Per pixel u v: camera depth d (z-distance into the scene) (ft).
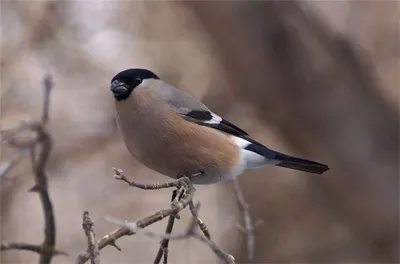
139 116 21.98
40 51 43.21
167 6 46.32
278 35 42.88
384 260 43.19
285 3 42.98
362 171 42.37
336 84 42.91
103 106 44.93
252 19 42.98
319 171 25.27
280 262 45.24
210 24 44.11
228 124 23.57
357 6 45.39
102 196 45.50
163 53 46.68
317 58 43.04
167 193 46.62
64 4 43.75
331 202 44.80
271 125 45.19
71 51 44.14
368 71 43.52
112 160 45.85
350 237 45.32
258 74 43.45
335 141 42.73
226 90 46.68
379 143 42.50
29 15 43.04
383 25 45.50
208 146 22.48
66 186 44.70
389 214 42.14
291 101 43.11
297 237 45.80
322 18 44.19
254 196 46.24
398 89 45.47
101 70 45.19
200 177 23.03
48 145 19.03
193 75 46.91
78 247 43.98
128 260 45.80
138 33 46.39
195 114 22.47
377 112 42.96
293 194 46.24
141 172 46.29
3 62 41.86
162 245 17.58
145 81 22.33
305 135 43.65
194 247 45.78
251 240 22.16
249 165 24.29
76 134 44.39
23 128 19.66
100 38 45.19
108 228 44.86
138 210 46.21
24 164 37.01
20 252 41.83
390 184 41.91
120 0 45.50
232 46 43.75
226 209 47.21
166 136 21.94
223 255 15.42
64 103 44.32
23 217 41.60
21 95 41.93
